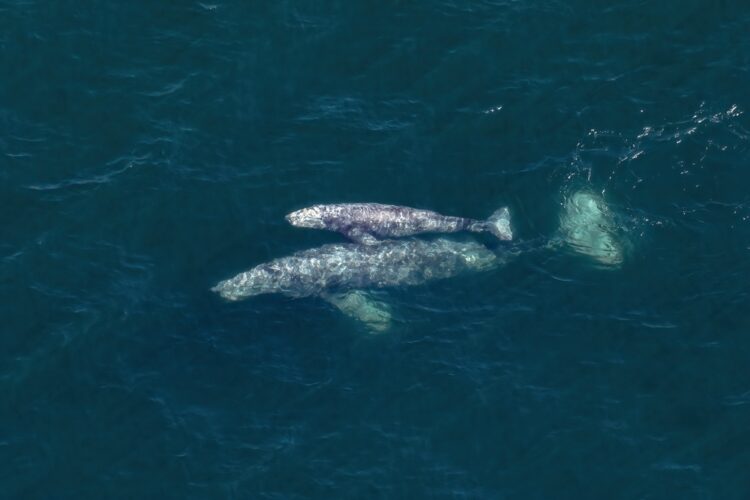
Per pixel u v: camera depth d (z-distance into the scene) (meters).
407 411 85.12
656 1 107.25
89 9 106.75
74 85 102.19
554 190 95.38
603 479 82.12
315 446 83.50
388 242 91.81
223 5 107.31
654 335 88.06
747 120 98.62
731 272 90.69
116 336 88.56
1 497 81.00
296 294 90.38
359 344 88.06
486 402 85.38
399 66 103.88
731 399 85.19
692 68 102.75
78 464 82.69
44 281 91.31
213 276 91.69
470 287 90.56
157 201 95.88
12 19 105.50
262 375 86.56
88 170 97.50
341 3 107.25
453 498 81.25
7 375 86.50
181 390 86.00
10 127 99.38
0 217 94.50
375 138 99.38
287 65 103.94
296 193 96.19
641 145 97.50
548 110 100.69
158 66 103.81
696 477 82.00
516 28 105.94
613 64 103.56
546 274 91.00
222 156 98.62
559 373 86.62
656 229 92.81
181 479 82.06
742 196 94.12
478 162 97.56
